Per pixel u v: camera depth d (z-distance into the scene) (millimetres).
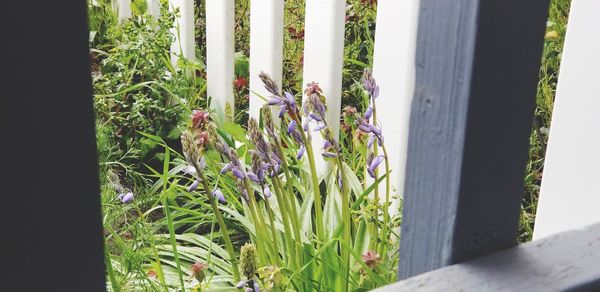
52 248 360
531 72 483
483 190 499
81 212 363
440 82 478
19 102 326
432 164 499
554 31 1955
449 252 508
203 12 2902
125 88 2365
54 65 329
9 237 345
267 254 1540
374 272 1401
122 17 2861
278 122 2119
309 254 1393
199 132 1729
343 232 1530
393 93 1659
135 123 2271
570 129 1128
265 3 2057
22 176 338
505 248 539
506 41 461
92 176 359
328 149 1642
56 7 321
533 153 1990
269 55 2096
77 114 343
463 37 456
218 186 1934
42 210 350
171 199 1864
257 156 1287
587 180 1120
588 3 1051
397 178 1701
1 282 352
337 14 1790
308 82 1922
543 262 533
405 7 1570
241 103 2531
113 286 1346
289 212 1402
